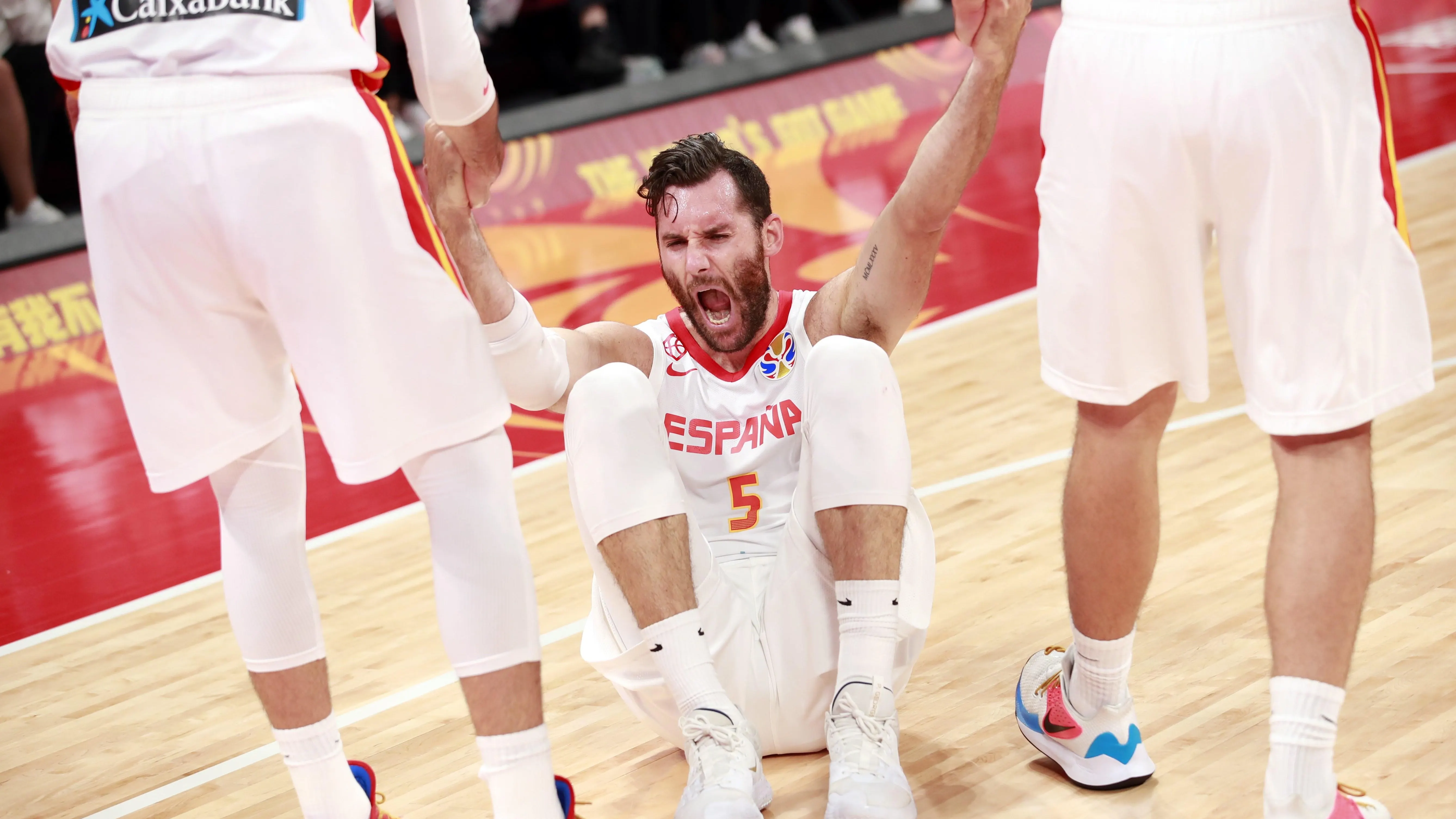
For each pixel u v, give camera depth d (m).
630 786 6.14
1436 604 6.76
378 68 4.84
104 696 8.21
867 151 26.02
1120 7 4.82
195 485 12.50
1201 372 5.12
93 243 4.73
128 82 4.60
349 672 8.01
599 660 5.78
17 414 15.95
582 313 17.00
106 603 9.97
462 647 4.84
